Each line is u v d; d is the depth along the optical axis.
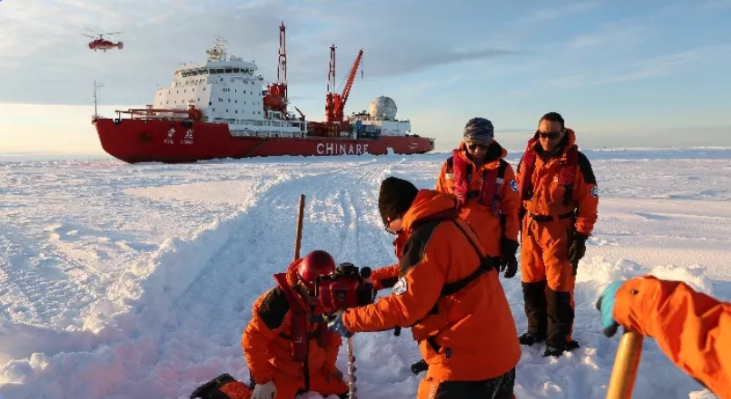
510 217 3.54
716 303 1.31
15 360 3.31
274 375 3.08
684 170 27.14
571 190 3.64
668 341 1.34
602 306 1.60
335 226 9.71
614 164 32.81
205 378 3.56
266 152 44.66
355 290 2.60
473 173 3.49
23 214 11.56
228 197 15.04
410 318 2.24
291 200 13.68
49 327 4.27
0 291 5.45
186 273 5.94
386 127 58.81
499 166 3.49
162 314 4.58
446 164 3.76
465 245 2.31
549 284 3.81
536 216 3.82
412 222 2.33
